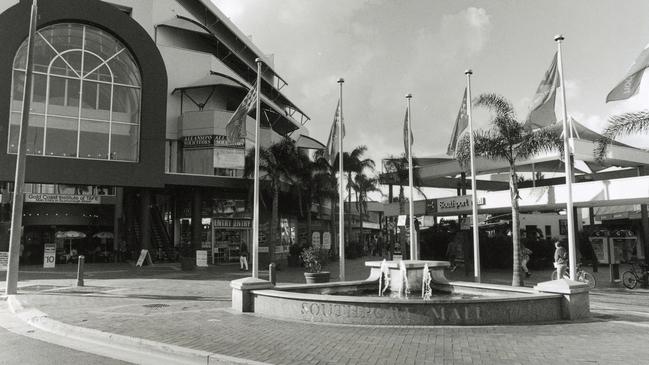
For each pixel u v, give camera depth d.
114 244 39.22
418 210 31.19
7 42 31.77
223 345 8.26
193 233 36.09
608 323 10.73
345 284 14.66
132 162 33.91
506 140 20.94
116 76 35.06
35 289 17.66
